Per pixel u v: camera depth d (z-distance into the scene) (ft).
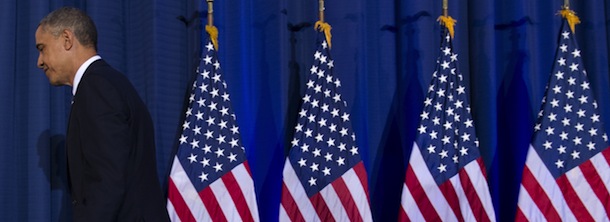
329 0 17.13
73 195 9.75
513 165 17.35
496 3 17.80
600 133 16.15
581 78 16.34
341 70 16.93
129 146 9.47
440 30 17.37
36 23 15.07
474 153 15.84
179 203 14.89
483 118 16.99
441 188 15.61
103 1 15.88
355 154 15.79
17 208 14.93
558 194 15.83
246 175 15.39
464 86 17.33
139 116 10.08
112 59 15.93
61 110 15.30
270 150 16.72
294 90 17.12
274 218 16.66
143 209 9.92
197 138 15.25
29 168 14.76
